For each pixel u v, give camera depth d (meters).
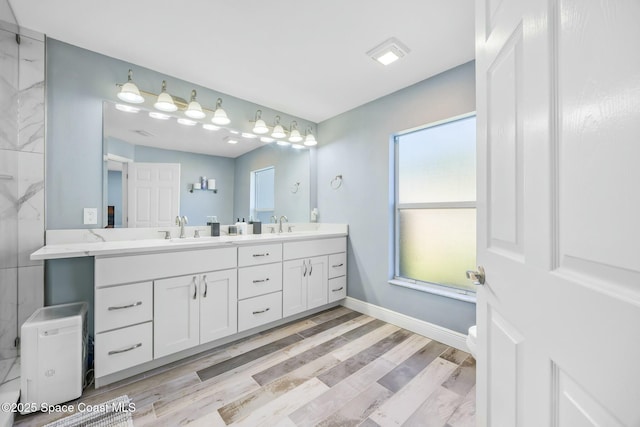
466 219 2.23
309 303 2.68
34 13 1.57
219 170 2.62
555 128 0.49
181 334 1.86
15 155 1.66
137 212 2.14
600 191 0.39
